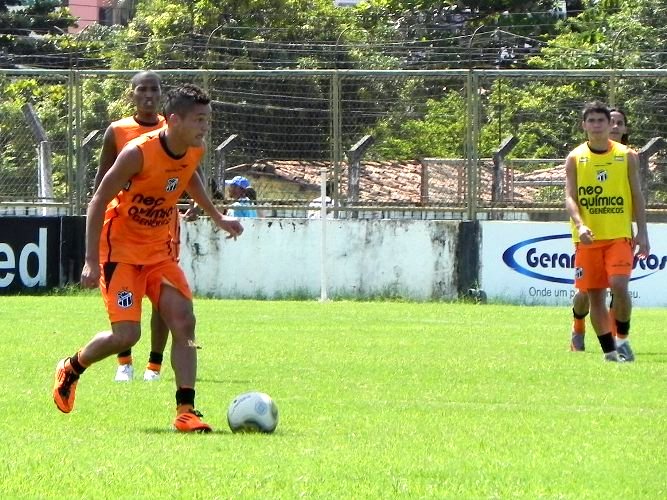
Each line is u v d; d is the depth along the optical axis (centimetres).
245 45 8781
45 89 5459
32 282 5381
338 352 3138
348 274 5331
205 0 9025
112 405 2178
